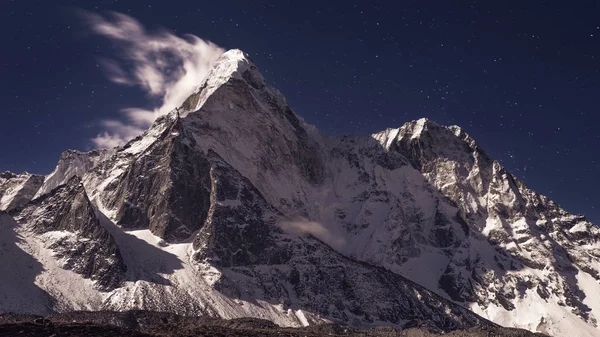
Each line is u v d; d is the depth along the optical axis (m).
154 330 118.00
